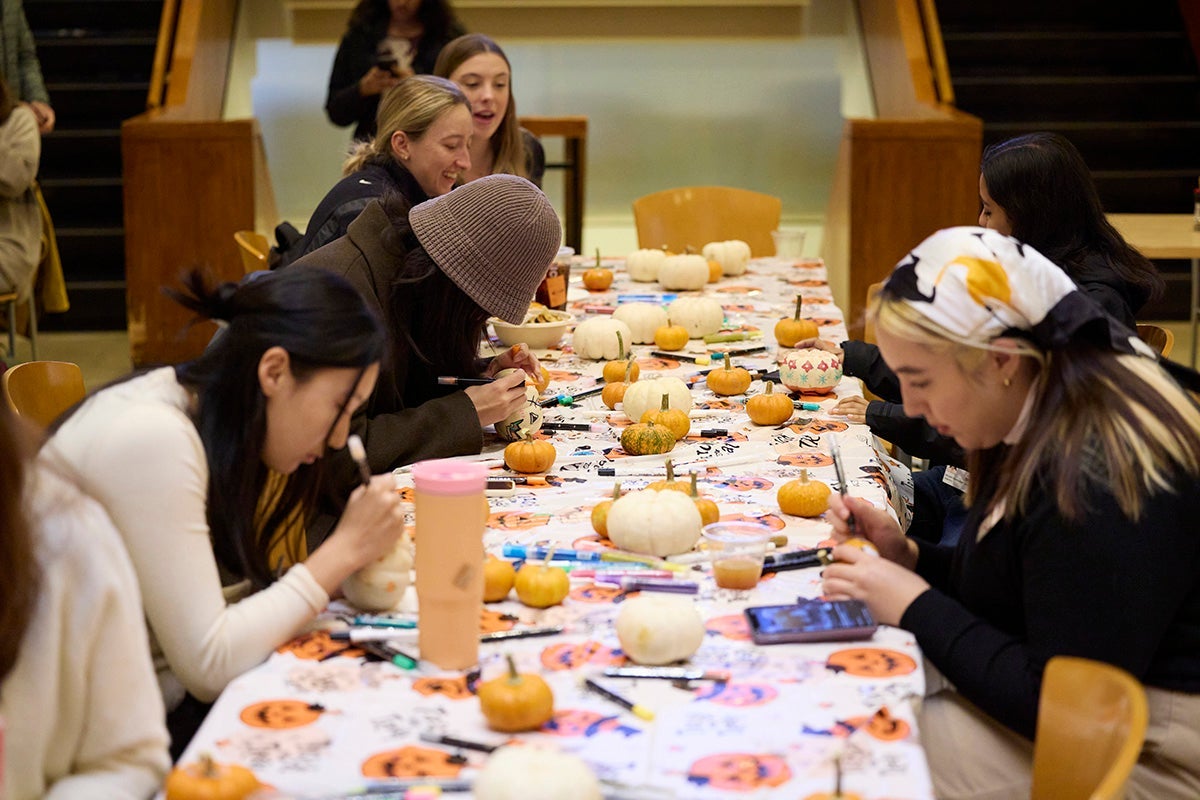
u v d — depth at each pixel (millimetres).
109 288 6508
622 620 1479
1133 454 1458
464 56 3785
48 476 1254
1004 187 2531
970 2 7559
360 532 1557
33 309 4977
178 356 5734
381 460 2162
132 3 7348
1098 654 1450
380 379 2232
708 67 7809
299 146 7688
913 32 6566
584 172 6285
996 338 1489
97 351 6176
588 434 2459
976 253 1502
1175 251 4152
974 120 5637
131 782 1261
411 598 1637
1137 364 1543
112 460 1401
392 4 5168
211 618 1435
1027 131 6910
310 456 1543
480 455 2314
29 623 1187
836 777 1198
